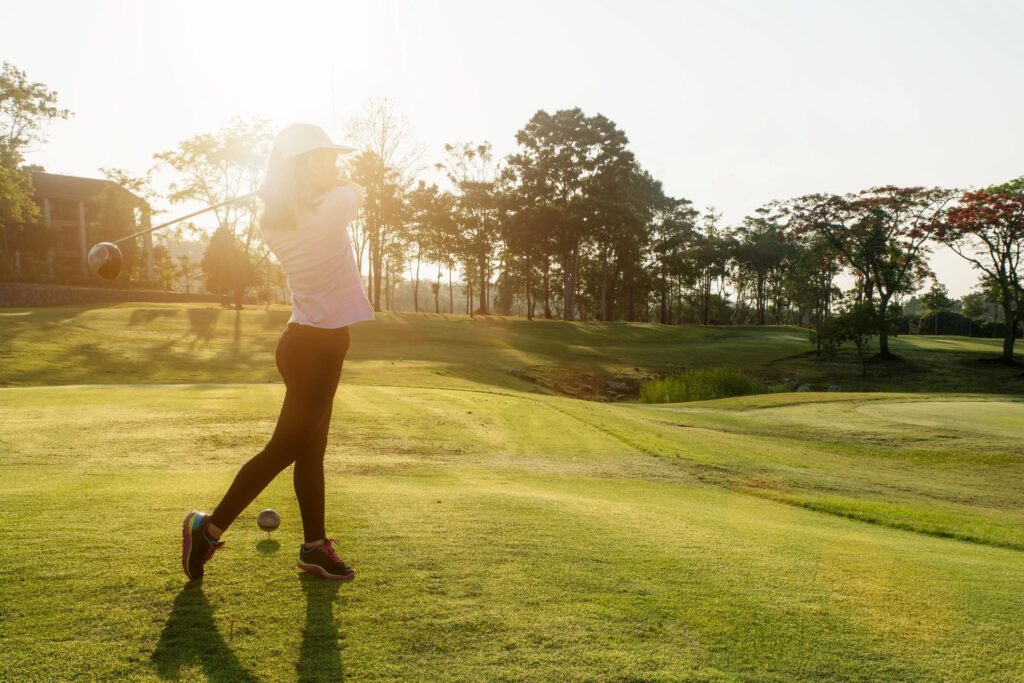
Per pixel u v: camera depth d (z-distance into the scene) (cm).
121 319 4131
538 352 4484
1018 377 4156
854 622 288
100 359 2902
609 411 1730
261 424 1079
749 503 789
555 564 333
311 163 294
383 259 6794
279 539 351
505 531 389
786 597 311
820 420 1759
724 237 9069
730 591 313
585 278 8988
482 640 250
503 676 227
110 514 387
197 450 858
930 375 4294
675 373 4191
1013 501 1008
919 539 637
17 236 6294
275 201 287
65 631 243
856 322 4572
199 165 4947
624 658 243
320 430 302
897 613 303
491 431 1231
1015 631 291
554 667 234
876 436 1525
